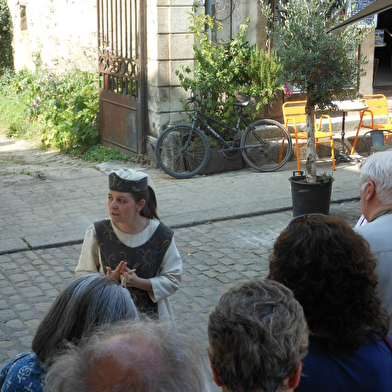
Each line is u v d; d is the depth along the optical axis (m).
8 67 15.81
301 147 9.49
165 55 8.60
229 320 1.46
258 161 9.21
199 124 8.88
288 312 1.49
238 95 9.20
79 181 8.48
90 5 10.75
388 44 15.60
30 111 11.87
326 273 1.75
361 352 1.75
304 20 6.56
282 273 1.82
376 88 11.95
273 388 1.43
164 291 2.80
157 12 8.41
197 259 5.70
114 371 1.12
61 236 6.20
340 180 8.36
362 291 1.76
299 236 1.83
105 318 1.79
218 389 3.56
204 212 6.96
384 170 2.34
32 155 10.36
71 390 1.12
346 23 5.44
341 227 1.85
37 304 4.74
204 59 8.57
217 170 8.85
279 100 9.51
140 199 2.80
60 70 12.33
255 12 9.07
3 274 5.32
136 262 2.82
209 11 8.84
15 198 7.66
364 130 10.12
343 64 6.51
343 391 1.71
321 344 1.76
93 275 1.93
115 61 9.51
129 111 9.34
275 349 1.41
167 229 2.92
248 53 8.82
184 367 1.16
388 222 2.28
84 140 10.21
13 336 4.23
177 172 8.75
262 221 6.82
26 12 14.41
